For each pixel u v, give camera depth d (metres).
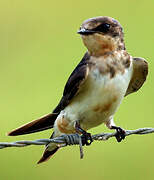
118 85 9.70
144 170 13.94
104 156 14.00
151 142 14.14
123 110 14.62
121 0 18.61
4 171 13.95
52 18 18.66
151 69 15.65
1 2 19.17
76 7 18.84
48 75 16.47
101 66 9.63
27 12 18.92
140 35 17.09
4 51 17.83
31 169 13.94
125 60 9.78
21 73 16.78
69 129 10.09
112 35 9.76
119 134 10.05
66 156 13.88
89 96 9.73
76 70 9.75
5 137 14.72
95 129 13.82
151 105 14.70
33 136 14.38
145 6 18.20
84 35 9.74
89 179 13.73
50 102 15.47
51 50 17.41
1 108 15.53
